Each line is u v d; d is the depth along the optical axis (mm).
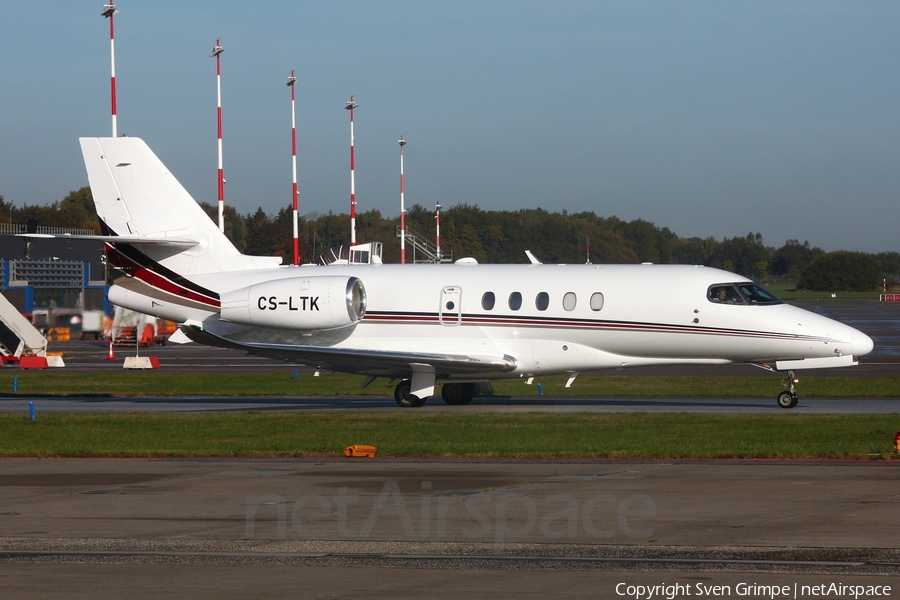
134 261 84562
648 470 44125
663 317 75000
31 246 198250
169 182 83875
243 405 83125
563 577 27000
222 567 28328
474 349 78625
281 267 84625
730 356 75000
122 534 32438
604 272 77812
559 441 53750
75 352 159500
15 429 62656
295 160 138000
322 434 58406
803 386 93062
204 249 84125
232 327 83188
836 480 40812
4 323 134875
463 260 84750
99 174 84062
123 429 62188
